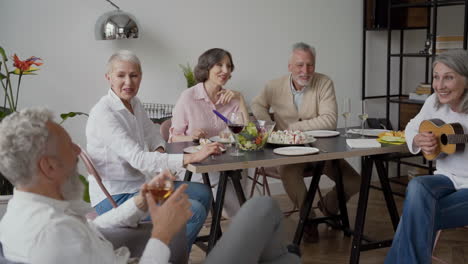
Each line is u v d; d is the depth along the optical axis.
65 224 1.35
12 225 1.37
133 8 3.95
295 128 3.50
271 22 4.41
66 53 3.83
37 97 3.81
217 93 3.36
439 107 2.85
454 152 2.68
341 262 3.12
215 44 4.24
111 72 2.64
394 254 2.71
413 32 4.98
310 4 4.54
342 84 4.77
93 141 2.57
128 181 2.61
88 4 3.84
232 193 3.25
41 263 1.31
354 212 4.03
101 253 1.42
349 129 3.42
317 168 3.14
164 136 3.39
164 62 4.09
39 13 3.73
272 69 4.46
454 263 3.08
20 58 3.73
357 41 4.77
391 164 4.96
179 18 4.09
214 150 2.50
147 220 2.35
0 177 2.85
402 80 5.02
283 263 1.98
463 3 3.91
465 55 2.69
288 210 4.12
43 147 1.38
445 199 2.65
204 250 3.05
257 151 2.75
